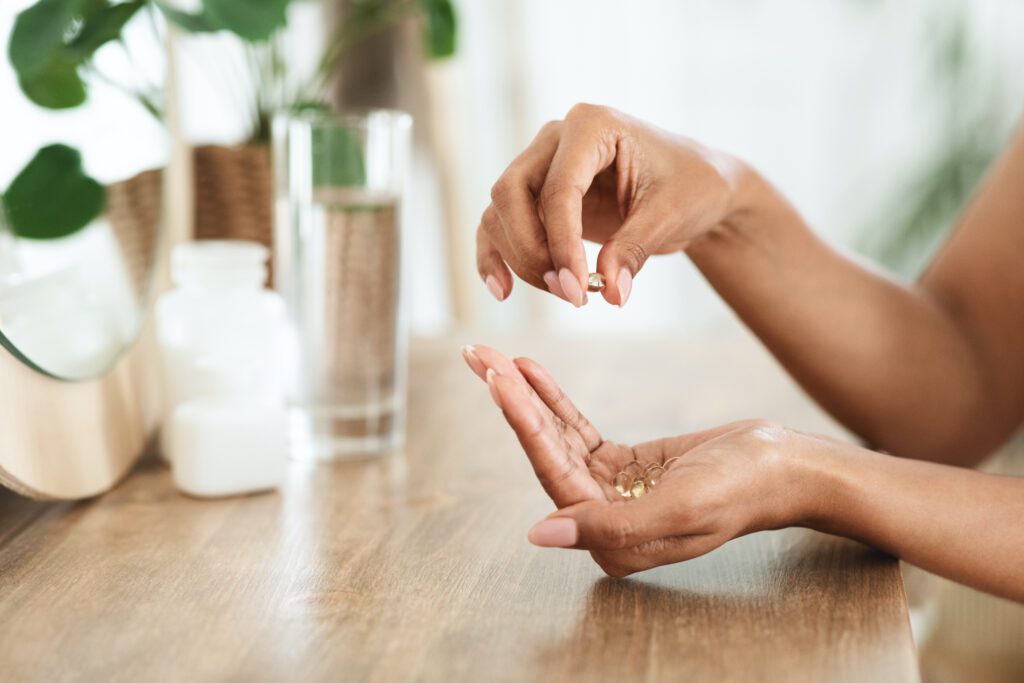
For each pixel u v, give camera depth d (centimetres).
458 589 57
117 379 70
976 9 189
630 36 198
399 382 74
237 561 59
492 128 196
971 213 81
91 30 68
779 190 72
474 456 73
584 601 55
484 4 191
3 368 60
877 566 59
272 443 68
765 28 198
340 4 158
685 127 202
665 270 206
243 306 70
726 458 56
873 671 50
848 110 198
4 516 65
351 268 71
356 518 64
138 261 73
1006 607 104
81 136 66
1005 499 59
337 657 51
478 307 190
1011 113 187
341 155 70
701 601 55
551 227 57
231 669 50
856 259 77
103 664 51
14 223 61
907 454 77
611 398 85
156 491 68
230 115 117
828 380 75
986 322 78
